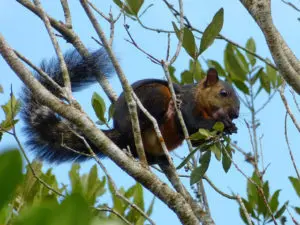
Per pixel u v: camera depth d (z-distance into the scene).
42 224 2.79
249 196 9.66
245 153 9.40
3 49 7.32
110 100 11.20
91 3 8.56
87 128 7.17
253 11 7.70
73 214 2.82
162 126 11.90
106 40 7.45
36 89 7.27
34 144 11.44
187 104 12.21
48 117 11.45
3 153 2.83
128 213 9.23
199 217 7.23
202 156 7.77
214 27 8.58
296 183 9.84
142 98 12.05
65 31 10.70
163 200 6.91
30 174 8.34
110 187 9.55
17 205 8.16
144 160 7.33
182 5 8.22
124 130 11.30
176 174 7.34
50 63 11.41
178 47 7.97
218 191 7.50
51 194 8.69
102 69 11.23
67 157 11.54
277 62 7.55
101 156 11.72
